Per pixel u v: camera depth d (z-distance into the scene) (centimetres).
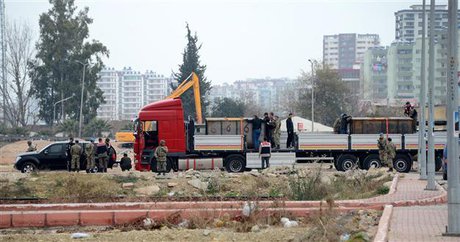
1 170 7969
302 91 17750
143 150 7425
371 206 3862
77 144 6975
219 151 7438
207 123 7594
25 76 17438
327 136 7562
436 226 2977
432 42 5172
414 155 7662
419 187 5203
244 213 3478
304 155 7581
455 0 2858
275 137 7544
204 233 3025
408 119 7725
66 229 3406
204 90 17112
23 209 3806
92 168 6850
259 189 5150
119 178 5572
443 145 7588
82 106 16112
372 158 7575
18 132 16100
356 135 7550
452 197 2744
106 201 4444
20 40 17425
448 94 2858
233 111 18825
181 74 17125
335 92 17362
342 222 3033
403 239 2603
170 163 7425
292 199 4375
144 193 5084
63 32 17012
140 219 3503
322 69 17512
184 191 5231
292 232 3039
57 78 17250
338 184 4994
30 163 7538
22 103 17425
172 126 7412
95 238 2950
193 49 17188
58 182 5353
